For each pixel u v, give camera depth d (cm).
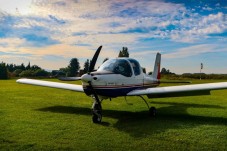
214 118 791
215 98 1422
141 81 920
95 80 704
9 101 1159
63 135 562
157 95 891
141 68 934
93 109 699
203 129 632
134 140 530
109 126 661
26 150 458
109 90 741
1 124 661
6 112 847
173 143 511
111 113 877
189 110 963
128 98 1370
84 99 1288
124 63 826
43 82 1093
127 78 816
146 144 503
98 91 714
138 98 1375
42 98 1312
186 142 518
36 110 902
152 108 823
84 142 511
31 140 520
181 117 809
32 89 1931
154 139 539
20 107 970
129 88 834
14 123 674
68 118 756
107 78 732
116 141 521
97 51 734
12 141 512
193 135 573
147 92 822
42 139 528
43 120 720
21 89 1925
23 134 566
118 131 607
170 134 580
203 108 1019
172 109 991
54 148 471
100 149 470
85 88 712
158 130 619
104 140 527
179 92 833
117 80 768
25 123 676
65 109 937
